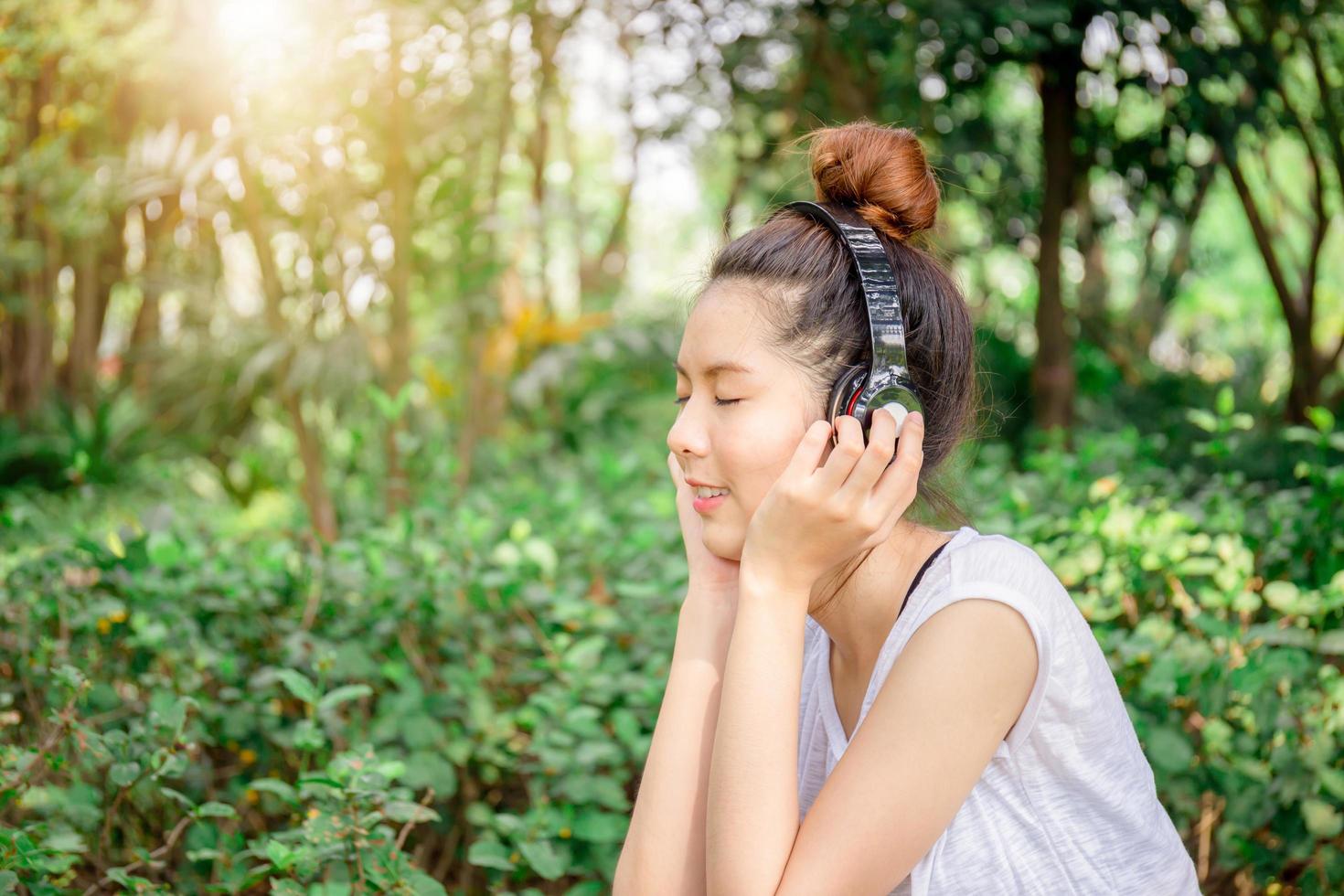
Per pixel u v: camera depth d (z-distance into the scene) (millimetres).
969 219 7898
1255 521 2279
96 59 4504
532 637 2188
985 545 1085
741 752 1033
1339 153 6055
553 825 1720
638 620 2275
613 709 2072
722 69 5703
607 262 8828
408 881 1440
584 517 2691
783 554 1055
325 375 3896
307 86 3760
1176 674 1762
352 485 4762
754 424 1100
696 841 1153
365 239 4012
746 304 1111
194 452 6531
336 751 1906
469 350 5230
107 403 6453
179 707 1577
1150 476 2898
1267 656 1768
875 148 1179
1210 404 7938
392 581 2197
